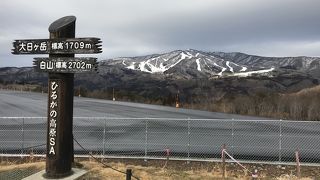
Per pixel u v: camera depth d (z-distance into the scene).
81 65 13.88
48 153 14.24
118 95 83.12
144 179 15.02
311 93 64.19
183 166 17.55
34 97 76.19
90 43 13.84
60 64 13.98
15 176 15.03
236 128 30.56
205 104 57.00
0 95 84.62
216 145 22.48
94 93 88.56
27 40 14.24
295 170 16.95
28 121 33.22
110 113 41.50
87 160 18.08
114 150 20.94
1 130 27.86
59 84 14.16
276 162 17.77
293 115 43.91
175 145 22.47
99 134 26.28
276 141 24.64
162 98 71.88
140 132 27.36
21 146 21.84
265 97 55.22
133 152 20.39
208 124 32.66
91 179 14.55
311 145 23.42
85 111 43.62
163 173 16.03
